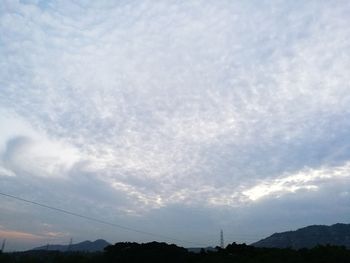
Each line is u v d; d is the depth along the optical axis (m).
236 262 60.16
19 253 76.38
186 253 70.38
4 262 67.81
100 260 68.12
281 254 63.16
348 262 57.59
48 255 75.12
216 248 74.12
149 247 69.81
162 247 69.88
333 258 58.66
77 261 69.00
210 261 63.19
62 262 68.88
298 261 58.94
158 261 65.25
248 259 61.38
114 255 67.50
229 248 70.50
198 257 67.81
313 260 59.31
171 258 66.81
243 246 71.00
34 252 79.50
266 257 61.50
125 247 70.81
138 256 65.88
